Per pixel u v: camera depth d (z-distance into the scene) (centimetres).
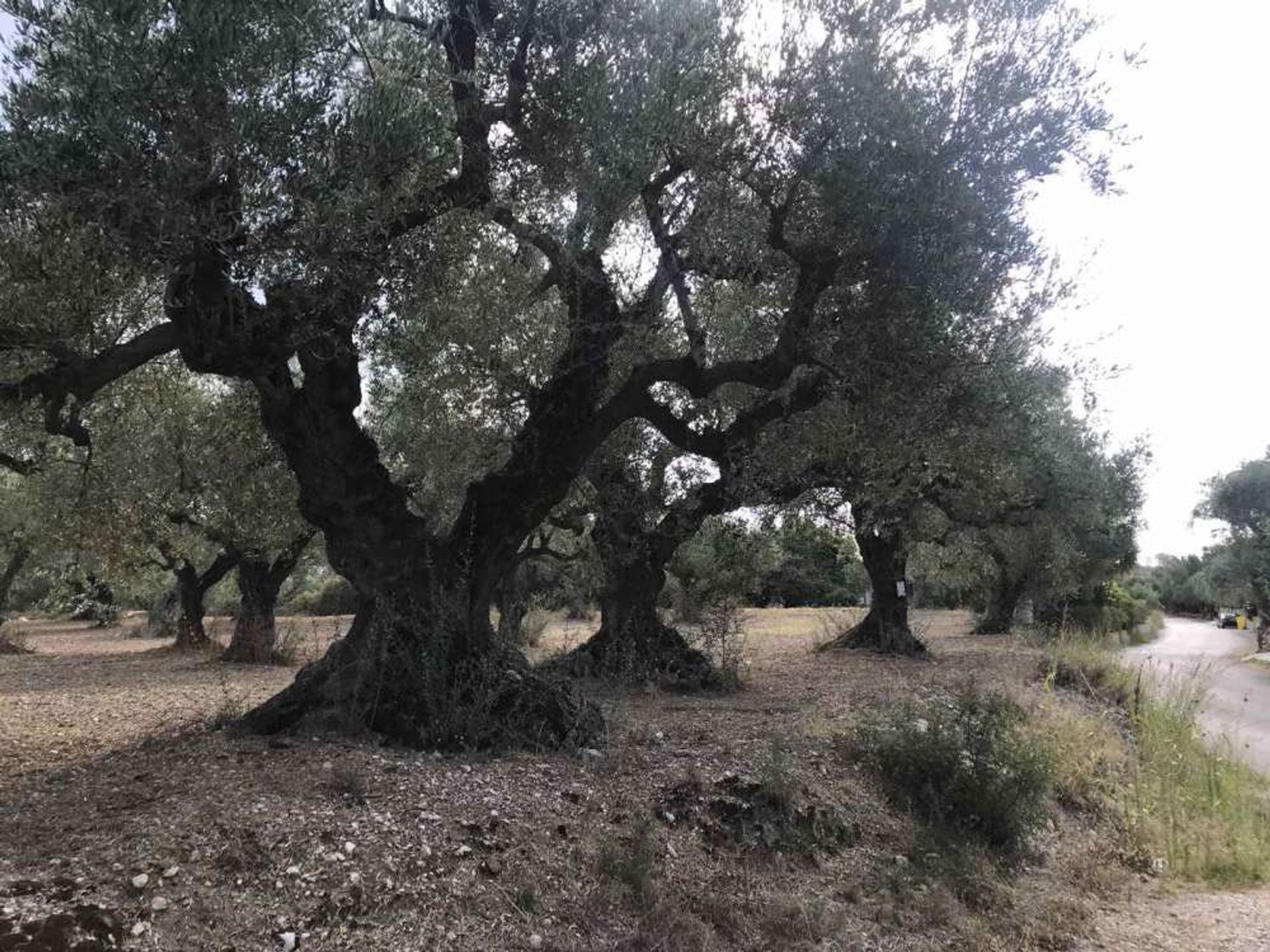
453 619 661
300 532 1541
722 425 1059
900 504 1476
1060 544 2192
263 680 1322
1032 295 837
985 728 732
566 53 609
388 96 499
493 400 917
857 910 523
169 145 443
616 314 759
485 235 755
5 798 524
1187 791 878
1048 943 535
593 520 1355
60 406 661
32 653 2028
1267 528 3500
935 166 668
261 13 475
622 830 525
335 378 629
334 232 491
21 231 512
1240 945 546
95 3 431
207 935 361
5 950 315
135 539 1338
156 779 536
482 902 426
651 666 1136
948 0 712
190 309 520
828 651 1823
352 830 452
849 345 735
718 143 729
